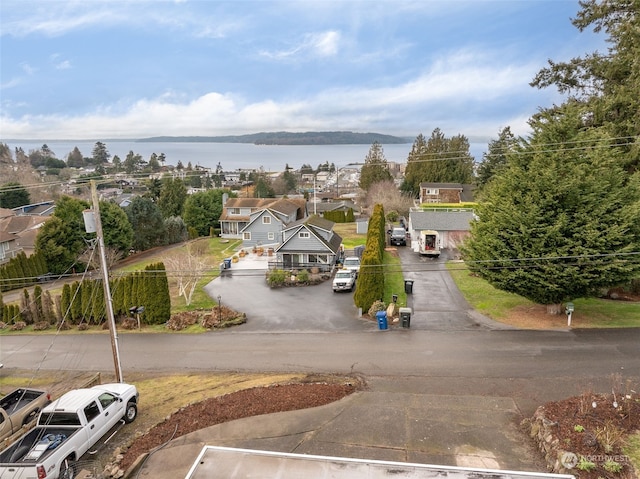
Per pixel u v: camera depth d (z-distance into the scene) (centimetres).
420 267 3303
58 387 1719
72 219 4044
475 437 1148
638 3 2427
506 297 2459
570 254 1811
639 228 1772
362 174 8550
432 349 1798
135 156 17050
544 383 1441
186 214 6372
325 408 1331
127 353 2044
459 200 6191
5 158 12775
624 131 2402
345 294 2814
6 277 3500
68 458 1116
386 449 1109
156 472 1068
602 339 1795
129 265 4256
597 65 2688
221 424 1268
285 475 820
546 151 1909
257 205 5547
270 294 2912
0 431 1291
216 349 2003
